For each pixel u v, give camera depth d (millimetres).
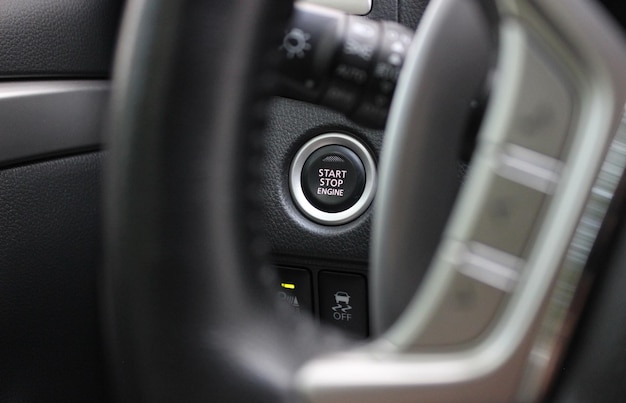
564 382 174
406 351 166
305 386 166
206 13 163
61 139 461
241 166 171
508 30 161
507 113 161
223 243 167
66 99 461
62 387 488
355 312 485
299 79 196
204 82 163
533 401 170
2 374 469
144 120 163
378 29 196
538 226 160
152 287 165
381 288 189
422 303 165
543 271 160
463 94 185
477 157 164
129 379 172
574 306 167
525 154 161
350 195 466
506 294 161
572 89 160
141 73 164
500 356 162
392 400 164
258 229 181
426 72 187
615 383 172
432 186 188
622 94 158
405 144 188
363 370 165
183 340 166
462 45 186
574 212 159
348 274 481
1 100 437
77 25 464
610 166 160
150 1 165
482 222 162
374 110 199
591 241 163
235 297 169
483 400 164
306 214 472
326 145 466
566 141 160
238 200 172
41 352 477
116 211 167
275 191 473
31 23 448
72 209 472
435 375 163
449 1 188
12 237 454
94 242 484
